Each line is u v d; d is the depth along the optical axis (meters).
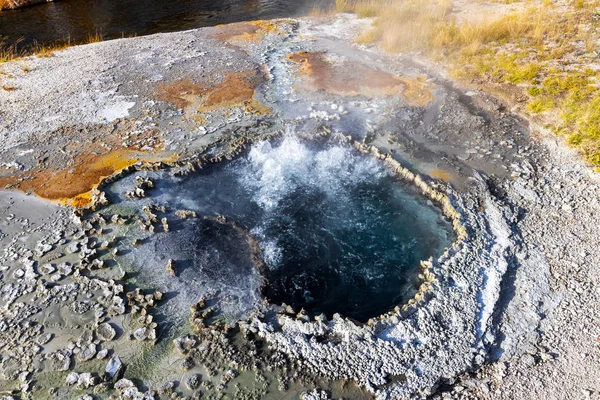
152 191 7.54
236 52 12.45
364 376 4.87
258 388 4.85
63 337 5.40
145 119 9.34
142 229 6.76
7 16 17.11
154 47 12.95
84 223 6.84
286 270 6.35
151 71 11.41
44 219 7.01
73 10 17.78
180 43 13.23
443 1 14.34
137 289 5.85
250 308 5.69
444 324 5.31
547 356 5.04
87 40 14.83
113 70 11.51
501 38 11.85
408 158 8.09
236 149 8.38
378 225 7.05
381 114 9.30
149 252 6.43
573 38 11.27
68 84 10.80
